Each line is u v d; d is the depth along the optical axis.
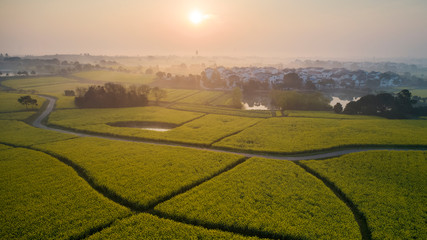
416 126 87.94
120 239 32.97
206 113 117.56
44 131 83.12
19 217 37.59
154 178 49.66
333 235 33.75
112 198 44.25
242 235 34.28
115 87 130.38
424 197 42.75
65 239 33.28
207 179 50.69
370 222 36.56
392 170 52.78
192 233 34.25
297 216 37.72
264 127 88.62
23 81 198.75
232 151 66.94
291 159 61.38
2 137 76.19
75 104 124.94
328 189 45.44
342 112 118.06
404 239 33.25
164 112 115.44
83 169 54.66
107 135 81.56
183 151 64.62
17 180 49.06
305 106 129.38
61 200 42.19
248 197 42.59
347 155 60.69
